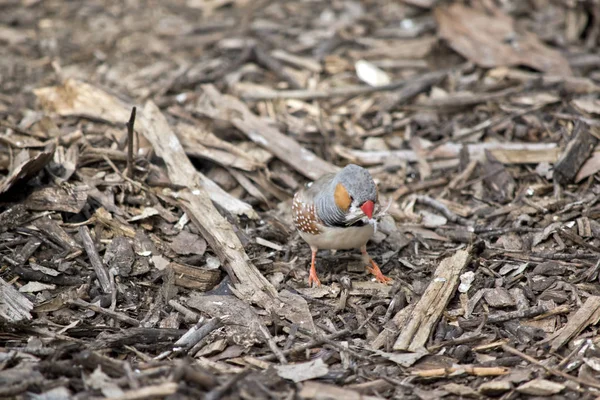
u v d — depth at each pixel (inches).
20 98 502.6
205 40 593.6
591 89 491.5
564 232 372.5
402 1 626.8
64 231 366.6
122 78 538.3
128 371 275.7
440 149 458.3
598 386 281.6
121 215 382.3
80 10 642.8
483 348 309.9
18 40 587.5
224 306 331.3
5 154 420.2
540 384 282.7
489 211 407.5
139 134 439.8
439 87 522.0
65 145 432.1
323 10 633.6
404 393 283.3
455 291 343.0
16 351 289.3
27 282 341.4
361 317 334.3
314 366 289.9
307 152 448.1
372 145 471.2
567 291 339.3
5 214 364.8
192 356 305.0
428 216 410.6
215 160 432.1
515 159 437.7
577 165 419.8
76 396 265.6
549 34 563.2
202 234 372.2
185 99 507.5
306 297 347.6
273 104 507.5
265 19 623.8
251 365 297.1
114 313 323.6
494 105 492.4
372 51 564.7
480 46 544.7
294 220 352.8
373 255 380.8
